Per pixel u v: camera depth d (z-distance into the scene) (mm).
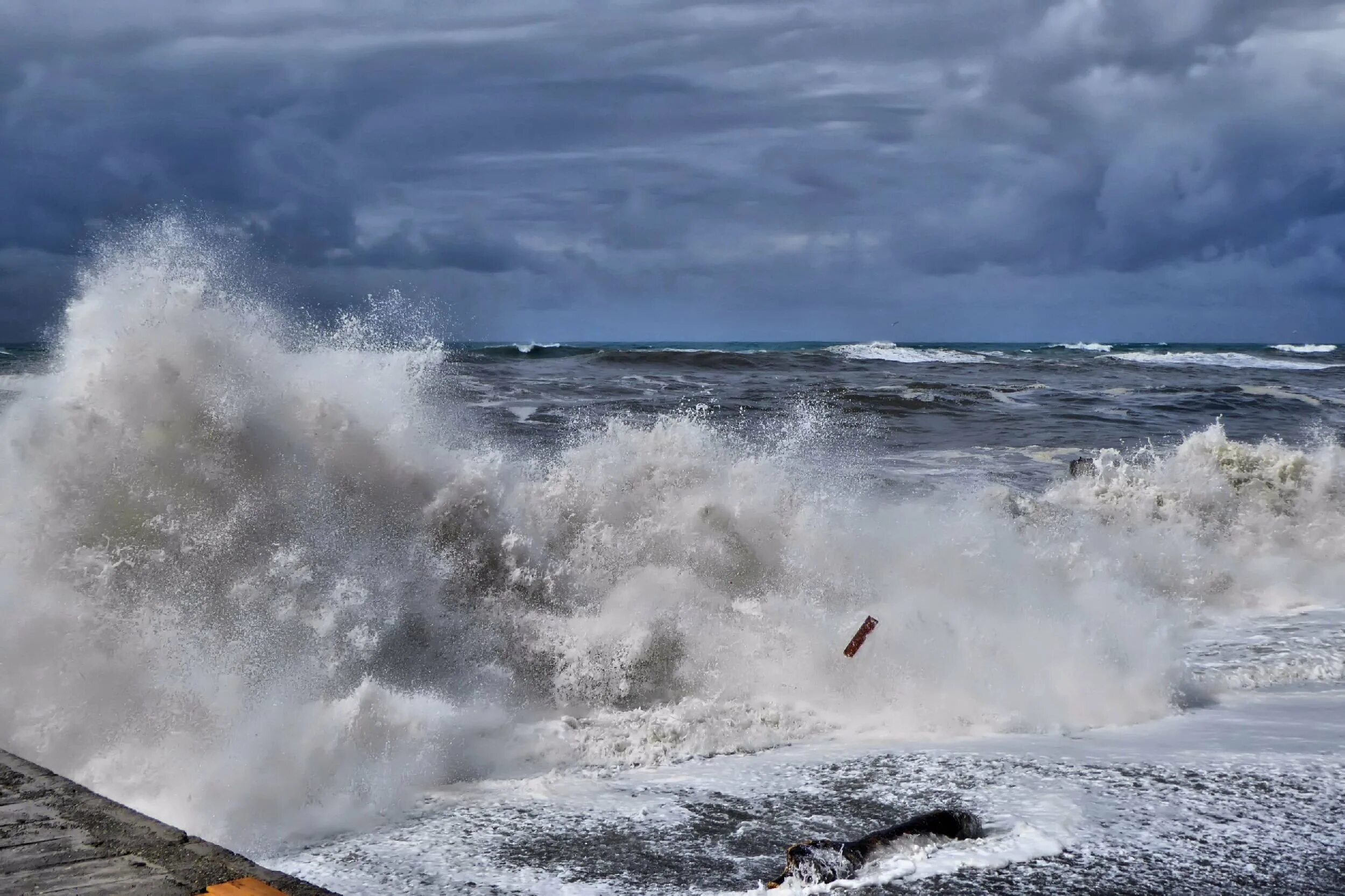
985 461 16438
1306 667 7195
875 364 43219
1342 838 4145
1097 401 27641
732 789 4875
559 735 5621
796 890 3646
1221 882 3742
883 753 5387
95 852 3045
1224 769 5004
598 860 4059
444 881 3869
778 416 21703
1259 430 22250
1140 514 11859
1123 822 4293
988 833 4262
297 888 2840
